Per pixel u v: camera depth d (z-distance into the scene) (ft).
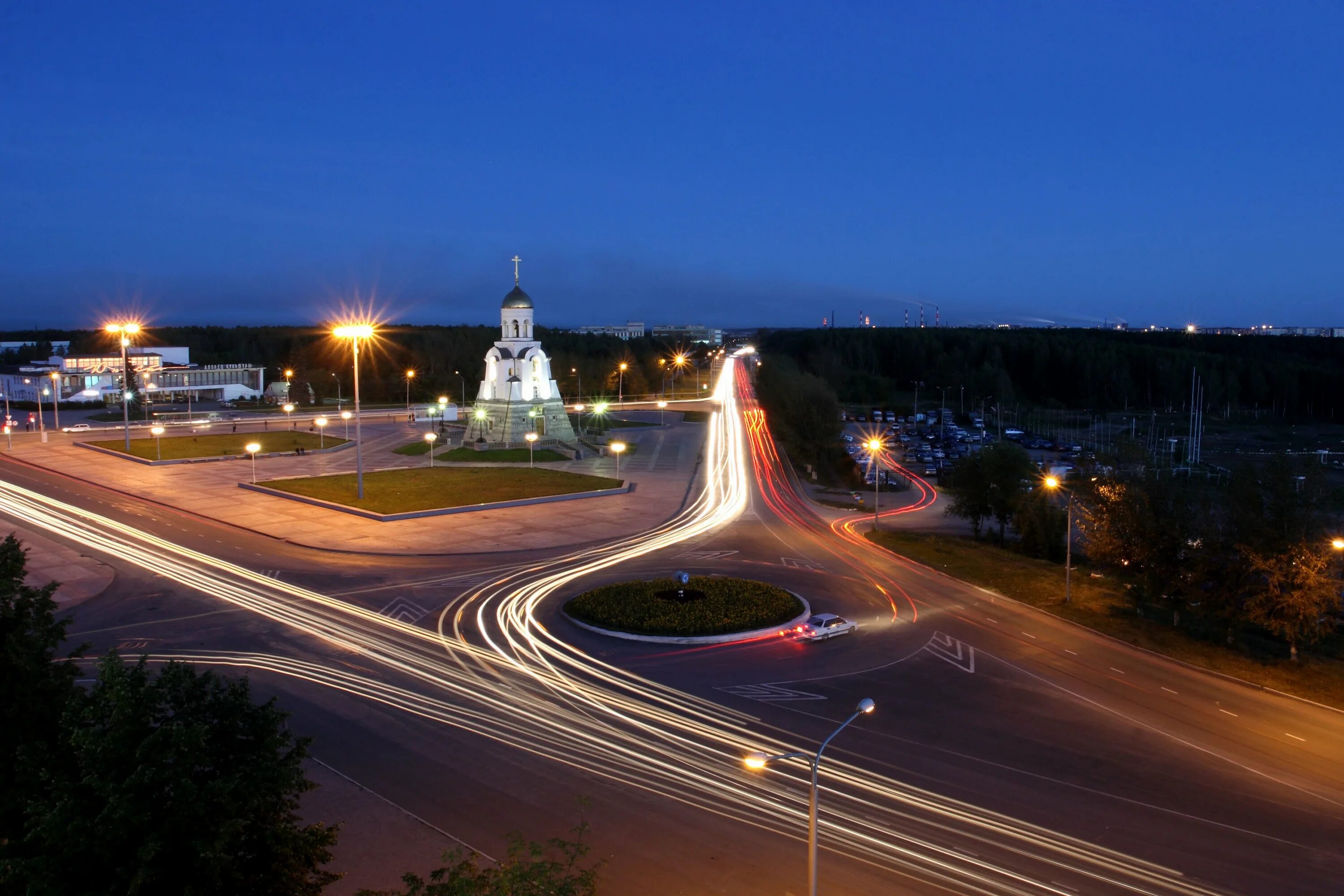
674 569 191.21
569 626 152.15
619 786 98.07
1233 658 142.82
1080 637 152.25
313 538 214.28
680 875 81.61
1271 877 83.76
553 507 259.19
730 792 97.09
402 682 126.31
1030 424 565.53
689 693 124.36
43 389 539.29
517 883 59.47
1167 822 93.09
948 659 139.33
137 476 302.45
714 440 432.25
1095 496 169.99
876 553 210.38
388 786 96.84
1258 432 531.09
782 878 81.71
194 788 58.65
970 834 89.81
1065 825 92.02
